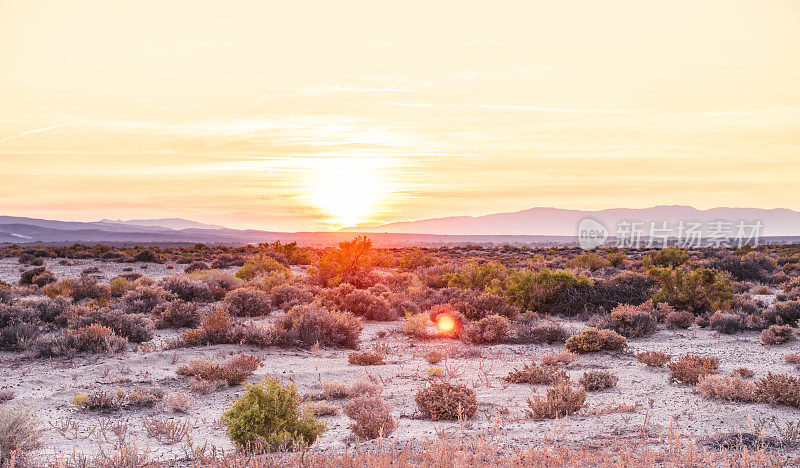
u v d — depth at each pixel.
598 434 7.80
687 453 6.24
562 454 6.20
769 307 21.61
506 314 21.59
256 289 25.56
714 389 10.07
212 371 12.12
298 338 16.28
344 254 30.95
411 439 7.75
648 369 13.44
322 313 17.45
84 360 13.98
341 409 10.39
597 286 23.83
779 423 7.97
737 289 29.70
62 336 14.95
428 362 14.74
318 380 12.70
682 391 10.88
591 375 11.69
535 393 10.77
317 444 7.90
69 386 11.64
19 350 15.03
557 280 23.75
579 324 20.88
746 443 6.97
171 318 18.69
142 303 21.16
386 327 20.48
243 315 21.36
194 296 25.00
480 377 12.73
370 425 8.18
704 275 22.72
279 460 6.45
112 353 14.36
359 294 22.53
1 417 7.29
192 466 6.60
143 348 15.02
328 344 16.58
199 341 15.71
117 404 10.29
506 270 30.06
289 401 7.84
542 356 15.44
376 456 6.20
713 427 7.97
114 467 6.55
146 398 10.52
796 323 19.12
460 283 28.14
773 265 39.69
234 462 6.36
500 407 10.24
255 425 7.53
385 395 11.31
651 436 7.60
